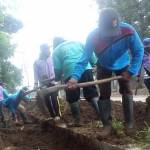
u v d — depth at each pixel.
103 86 3.40
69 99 4.38
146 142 3.06
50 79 5.23
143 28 15.57
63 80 4.63
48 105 5.14
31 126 4.92
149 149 2.85
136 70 3.24
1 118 5.06
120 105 6.09
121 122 3.62
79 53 4.52
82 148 3.31
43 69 5.28
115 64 3.34
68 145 3.55
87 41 3.34
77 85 3.24
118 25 3.23
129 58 3.36
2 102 4.77
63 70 4.54
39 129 4.49
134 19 15.44
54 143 3.75
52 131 4.22
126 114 3.38
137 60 3.25
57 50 4.61
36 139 3.96
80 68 3.32
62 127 3.96
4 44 7.94
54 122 4.43
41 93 3.26
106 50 3.29
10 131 4.48
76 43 4.58
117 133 3.30
